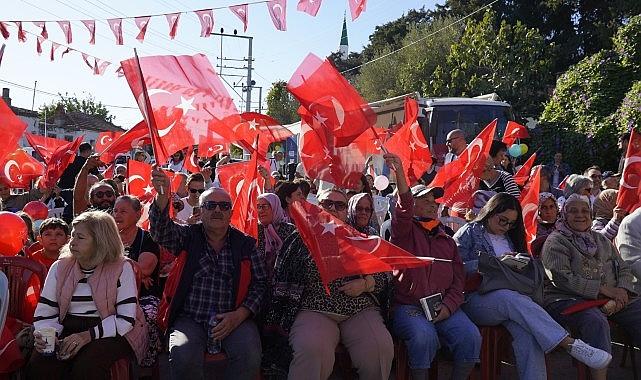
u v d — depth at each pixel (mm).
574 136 18688
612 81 18516
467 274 5504
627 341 5914
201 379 4539
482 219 5777
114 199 6359
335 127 5113
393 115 17094
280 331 4918
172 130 5434
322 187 8430
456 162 6988
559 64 32594
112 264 4484
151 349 4781
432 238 5438
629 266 5750
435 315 5082
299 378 4664
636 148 6637
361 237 4816
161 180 4688
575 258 5574
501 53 25781
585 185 7227
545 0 33406
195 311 4785
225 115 5613
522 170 8664
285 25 6266
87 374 4191
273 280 5047
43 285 4652
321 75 5129
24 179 8391
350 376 5199
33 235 6031
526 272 5430
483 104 16047
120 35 7434
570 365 6328
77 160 10898
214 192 4879
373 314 5023
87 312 4414
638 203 6613
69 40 7746
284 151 22375
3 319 3740
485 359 5375
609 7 30766
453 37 37125
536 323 5086
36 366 4219
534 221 6297
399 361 5219
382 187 6180
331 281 4965
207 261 4852
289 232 5914
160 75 5359
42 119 40938
